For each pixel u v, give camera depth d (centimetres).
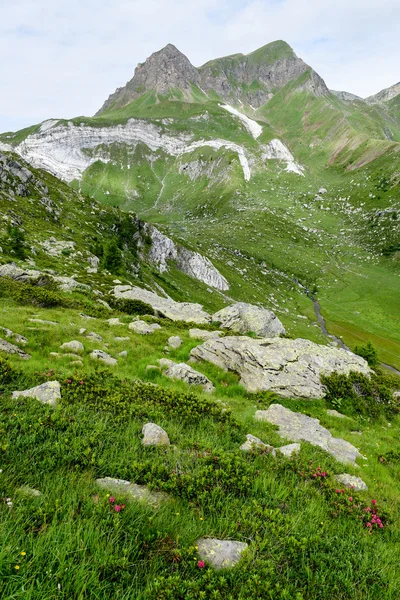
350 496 801
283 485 747
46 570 388
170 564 467
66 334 1962
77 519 479
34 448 645
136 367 1733
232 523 555
